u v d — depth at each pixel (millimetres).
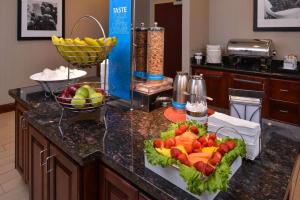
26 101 1798
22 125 1947
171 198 825
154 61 1633
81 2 4969
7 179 2361
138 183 939
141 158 1066
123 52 1673
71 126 1375
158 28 1619
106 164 1118
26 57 4410
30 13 4316
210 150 904
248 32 3934
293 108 3127
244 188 876
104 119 1435
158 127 1386
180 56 4922
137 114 1586
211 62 3914
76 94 1312
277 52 3693
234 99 1254
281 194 845
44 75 1902
